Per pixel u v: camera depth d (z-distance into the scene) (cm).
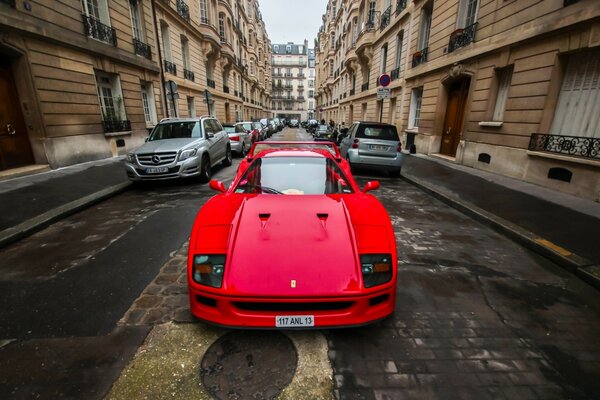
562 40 644
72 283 302
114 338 226
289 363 204
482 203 561
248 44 4128
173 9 1648
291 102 8625
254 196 299
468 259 363
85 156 984
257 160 372
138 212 532
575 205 547
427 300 278
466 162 999
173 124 830
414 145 1348
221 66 2636
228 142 1073
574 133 646
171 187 731
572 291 298
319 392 182
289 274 203
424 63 1314
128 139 1223
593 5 569
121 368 198
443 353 215
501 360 210
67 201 556
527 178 745
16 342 222
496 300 280
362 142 857
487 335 234
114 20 1149
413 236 434
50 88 848
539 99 708
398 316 254
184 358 207
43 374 193
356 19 2484
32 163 834
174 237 419
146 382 188
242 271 206
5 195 588
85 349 215
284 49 8431
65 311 258
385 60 1923
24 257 361
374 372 198
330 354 212
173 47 1692
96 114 1036
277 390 183
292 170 348
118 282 304
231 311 203
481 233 449
